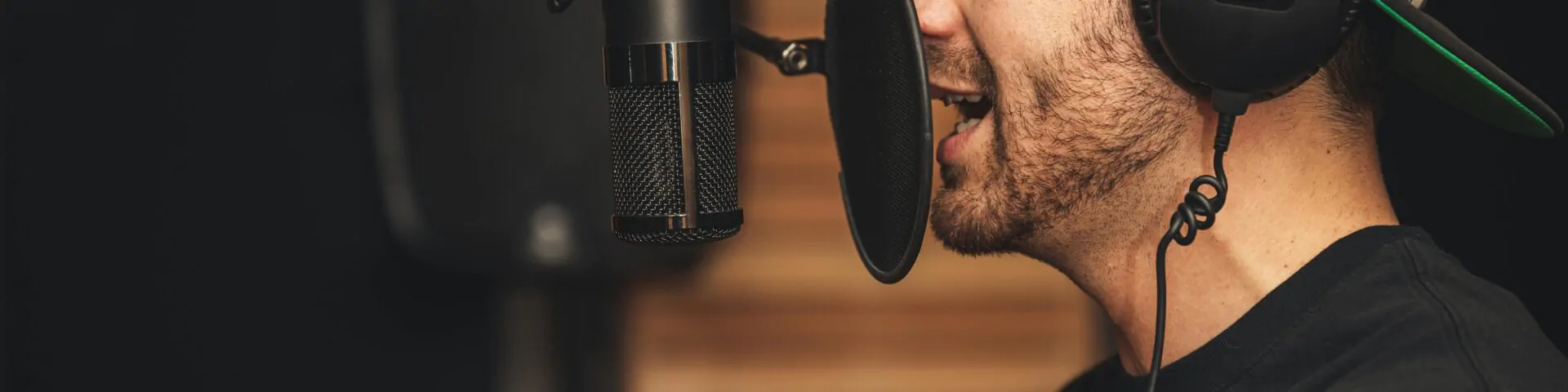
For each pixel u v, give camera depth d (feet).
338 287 6.42
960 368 9.46
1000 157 3.38
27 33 5.82
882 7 3.24
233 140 6.21
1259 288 3.18
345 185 6.39
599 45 5.16
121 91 6.01
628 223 3.08
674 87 3.03
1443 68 3.20
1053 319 9.40
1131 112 3.21
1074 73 3.23
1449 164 5.10
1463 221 5.11
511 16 5.13
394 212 5.23
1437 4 4.92
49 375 5.96
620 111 3.07
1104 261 3.36
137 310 6.11
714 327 9.36
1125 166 3.24
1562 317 5.05
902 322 9.43
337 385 6.43
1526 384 2.95
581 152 5.17
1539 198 5.06
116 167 6.02
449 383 6.50
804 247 9.34
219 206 6.22
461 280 6.42
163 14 6.06
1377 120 3.27
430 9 5.15
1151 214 3.26
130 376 6.11
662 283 6.59
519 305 6.11
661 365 9.34
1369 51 3.17
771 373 9.41
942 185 3.53
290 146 6.30
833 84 3.66
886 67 3.25
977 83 3.43
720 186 3.08
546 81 5.14
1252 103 3.14
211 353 6.24
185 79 6.12
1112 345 9.34
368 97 5.25
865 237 3.49
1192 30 2.98
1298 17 2.93
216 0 6.14
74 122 5.94
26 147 5.84
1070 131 3.25
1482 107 3.26
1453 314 3.02
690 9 3.02
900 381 9.43
